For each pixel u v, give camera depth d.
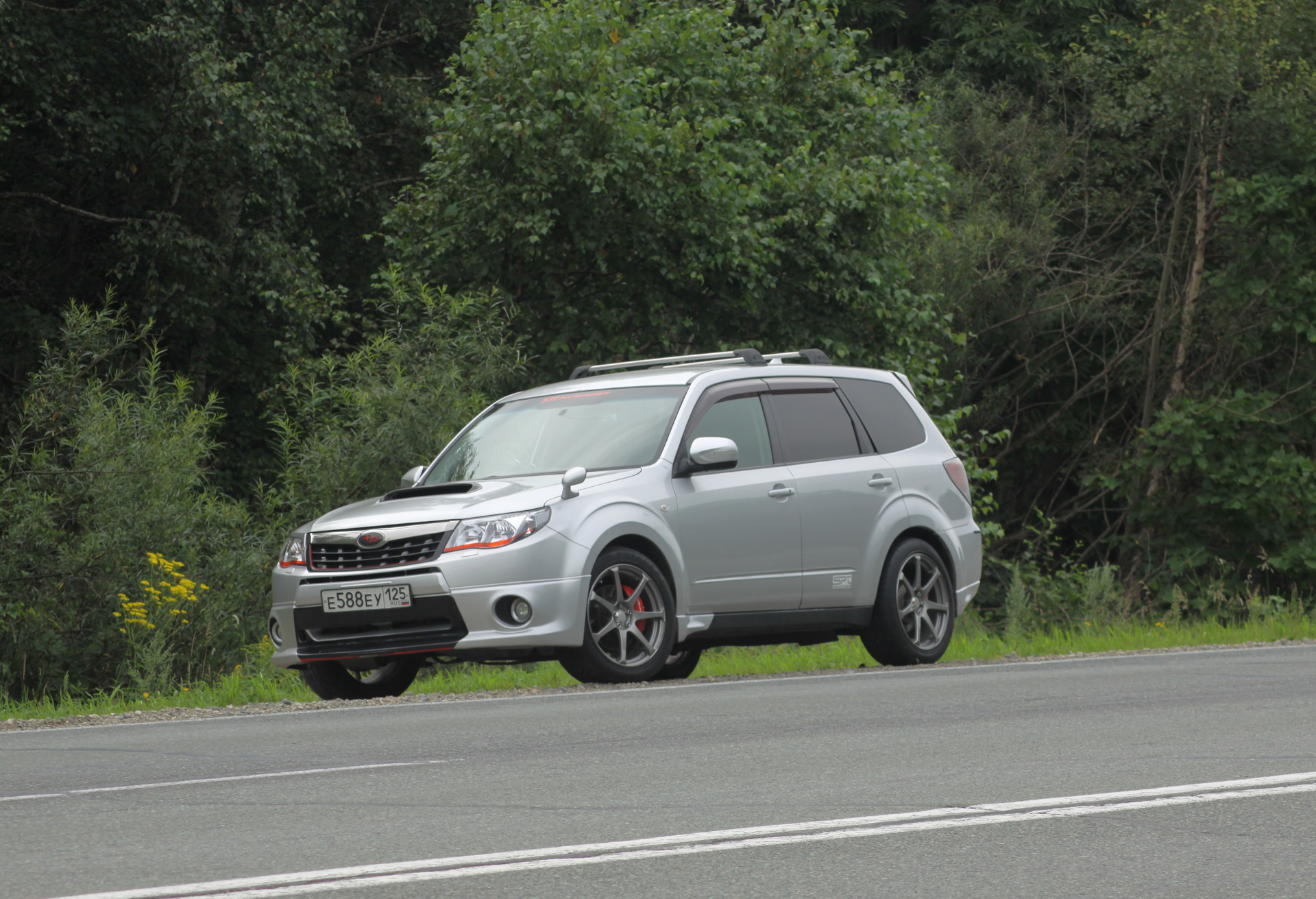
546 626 19.03
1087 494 69.56
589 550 19.42
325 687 21.19
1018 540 69.38
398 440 32.44
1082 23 69.38
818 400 22.86
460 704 17.92
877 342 46.44
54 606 28.36
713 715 16.08
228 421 52.56
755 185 42.00
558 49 40.00
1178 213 63.62
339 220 55.75
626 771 12.45
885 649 22.77
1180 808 10.73
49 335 47.53
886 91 49.59
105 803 11.41
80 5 46.25
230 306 51.25
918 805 10.91
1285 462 56.28
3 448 31.05
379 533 19.39
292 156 48.19
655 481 20.47
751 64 46.06
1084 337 68.12
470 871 8.96
